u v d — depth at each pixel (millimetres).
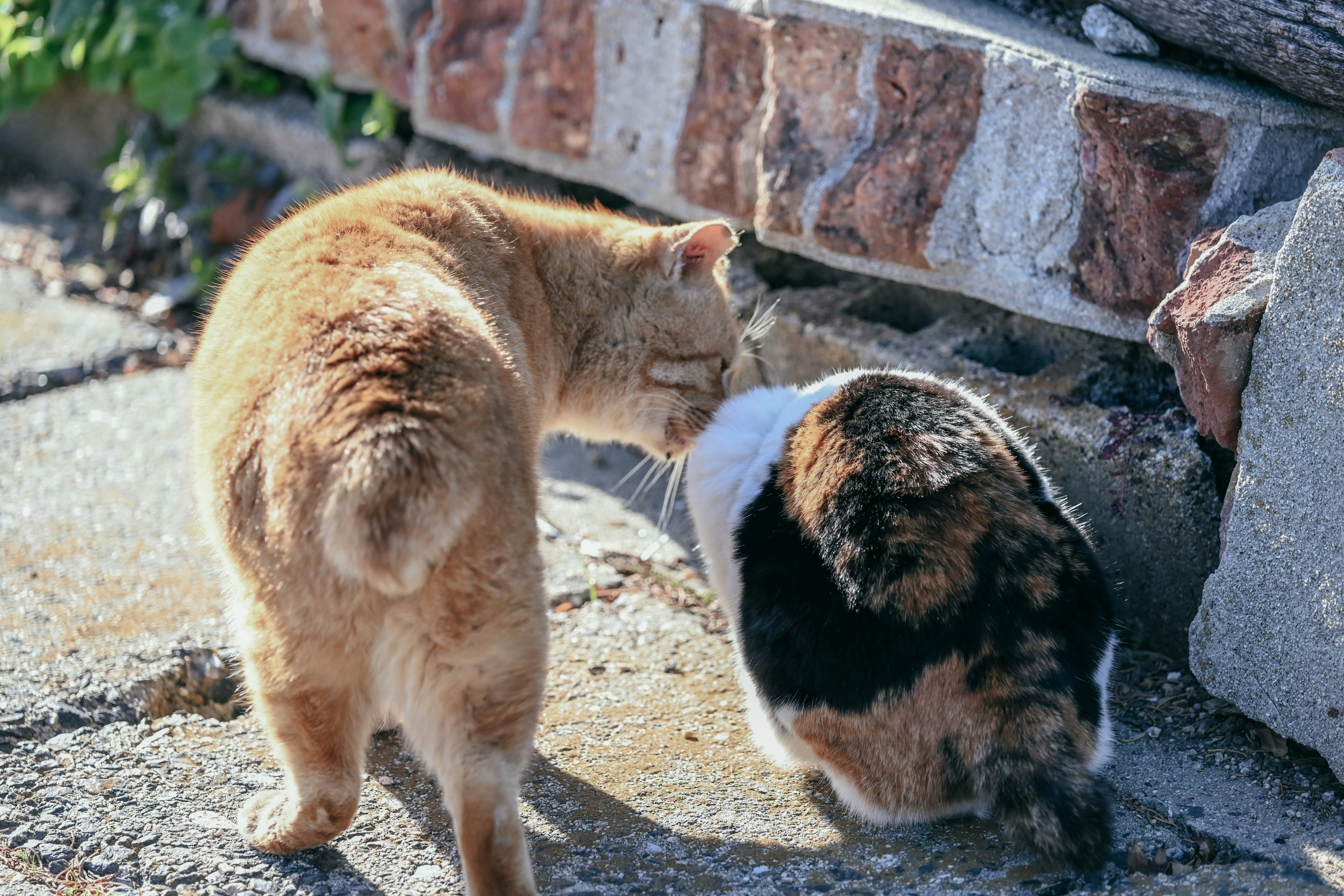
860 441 1365
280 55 2191
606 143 1834
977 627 1299
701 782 1396
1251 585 1373
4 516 1712
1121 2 1555
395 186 1457
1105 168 1491
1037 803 1276
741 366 1643
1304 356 1329
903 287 1740
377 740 1438
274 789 1372
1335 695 1326
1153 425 1499
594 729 1454
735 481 1424
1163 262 1478
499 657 1219
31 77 2400
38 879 1295
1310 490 1332
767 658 1352
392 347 1222
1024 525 1333
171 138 2355
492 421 1226
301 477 1193
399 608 1208
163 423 1887
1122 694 1466
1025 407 1554
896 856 1316
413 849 1325
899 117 1605
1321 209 1307
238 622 1276
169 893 1283
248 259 1380
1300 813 1331
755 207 1721
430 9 1984
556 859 1319
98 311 2164
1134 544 1504
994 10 1672
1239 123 1449
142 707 1472
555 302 1511
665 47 1758
